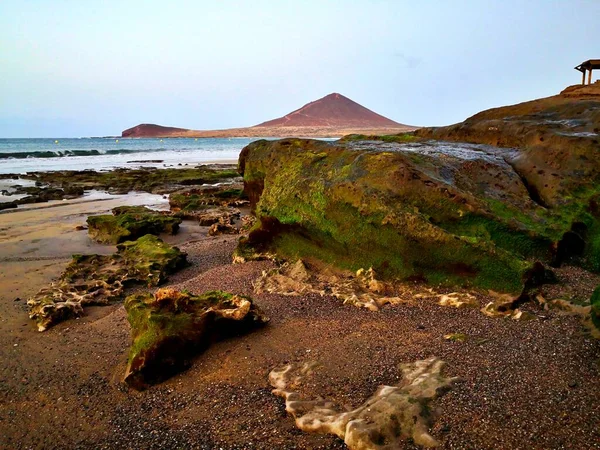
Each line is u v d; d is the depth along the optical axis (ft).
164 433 16.94
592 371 16.85
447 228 27.43
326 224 31.01
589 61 75.25
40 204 76.23
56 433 18.01
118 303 31.86
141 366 20.04
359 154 32.42
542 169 32.86
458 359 18.83
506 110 56.39
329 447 14.75
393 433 14.52
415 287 26.99
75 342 25.59
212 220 59.26
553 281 25.43
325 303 26.68
